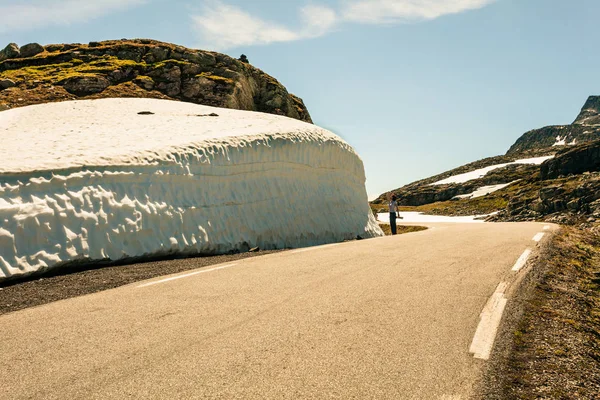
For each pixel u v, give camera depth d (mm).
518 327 4828
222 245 13039
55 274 8922
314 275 7641
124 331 4688
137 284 7320
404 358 3932
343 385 3391
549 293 6383
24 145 14977
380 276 7504
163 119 22703
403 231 28859
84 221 9938
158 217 11586
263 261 9367
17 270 8312
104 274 8688
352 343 4285
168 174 12664
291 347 4172
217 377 3512
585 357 4199
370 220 22125
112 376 3543
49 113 26125
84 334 4629
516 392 3367
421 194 123938
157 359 3885
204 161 14156
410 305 5656
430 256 9703
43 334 4680
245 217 14539
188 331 4648
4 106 39344
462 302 5793
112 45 57656
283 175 17266
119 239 10391
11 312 5789
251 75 58906
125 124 20844
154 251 10961
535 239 12391
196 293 6398
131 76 50656
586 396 3398
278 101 58375
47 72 49344
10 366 3803
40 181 9773
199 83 50188
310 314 5254
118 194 11094
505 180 119750
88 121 22438
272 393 3244
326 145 20203
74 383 3424
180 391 3268
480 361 3896
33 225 9039
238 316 5191
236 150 15547
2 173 9320
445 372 3658
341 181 20922
